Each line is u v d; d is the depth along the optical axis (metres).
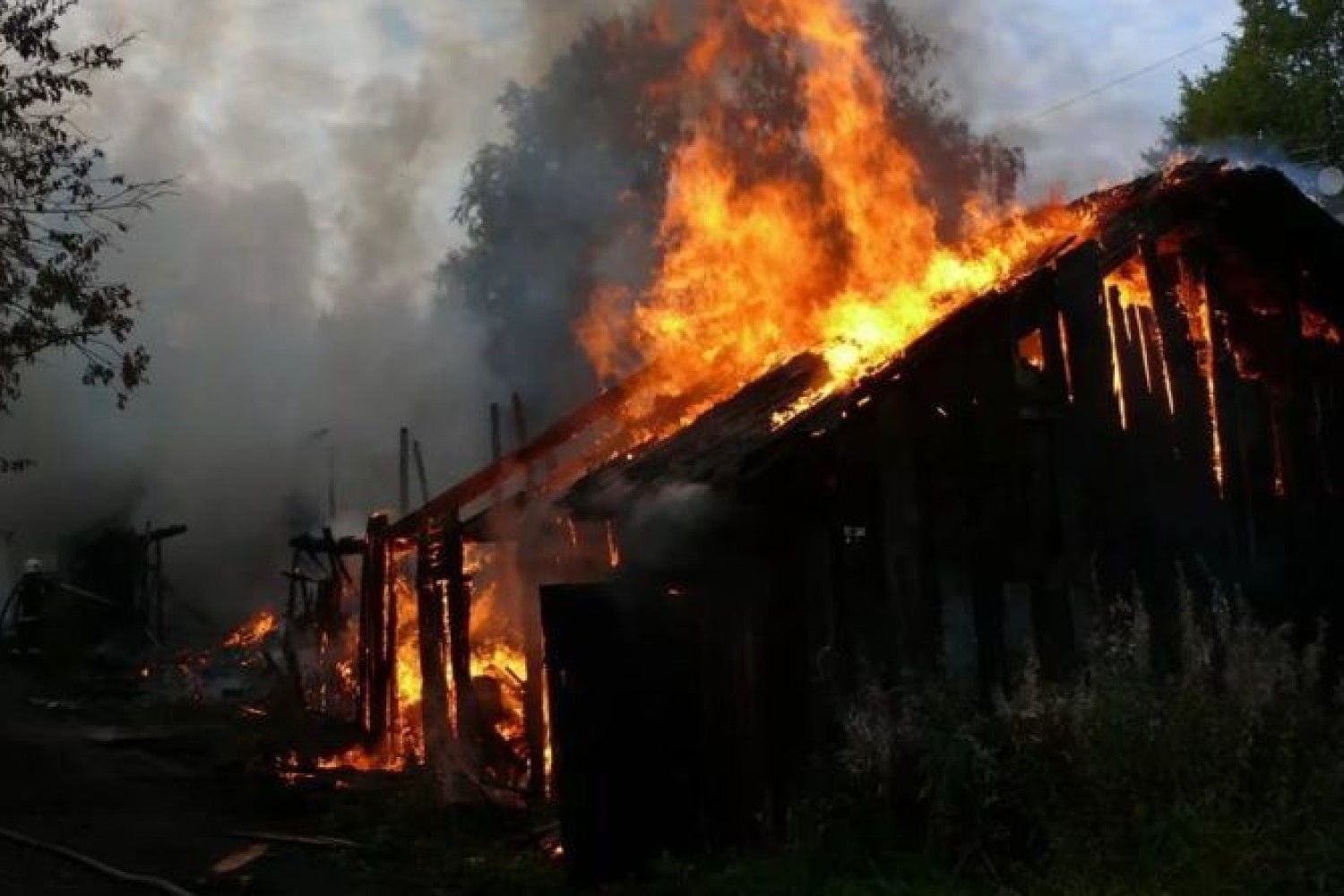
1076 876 7.26
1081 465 10.26
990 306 10.01
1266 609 10.79
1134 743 7.78
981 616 9.72
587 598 10.63
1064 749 8.13
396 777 15.48
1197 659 8.74
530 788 13.95
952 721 8.61
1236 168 10.72
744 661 10.12
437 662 16.05
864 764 9.07
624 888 9.76
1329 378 11.63
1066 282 10.45
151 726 19.06
